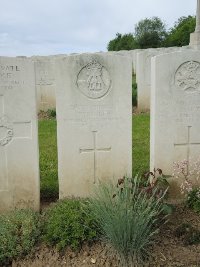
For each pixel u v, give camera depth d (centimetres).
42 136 285
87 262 128
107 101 163
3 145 158
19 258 131
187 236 138
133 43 1634
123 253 124
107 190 141
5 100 153
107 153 169
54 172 206
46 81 385
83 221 136
